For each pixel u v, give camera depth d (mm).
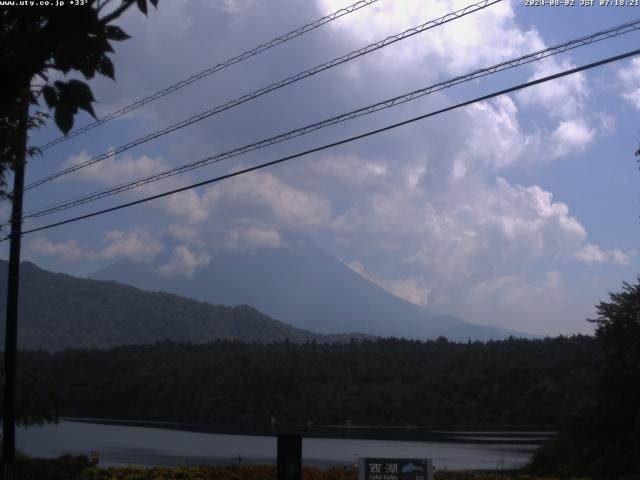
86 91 4656
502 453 64688
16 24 4402
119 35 4609
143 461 49312
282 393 125750
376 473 15477
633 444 39000
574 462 41688
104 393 134375
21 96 5195
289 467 15695
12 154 6699
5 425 21453
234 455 57031
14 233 21922
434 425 111438
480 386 117312
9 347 21734
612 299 43719
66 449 62750
